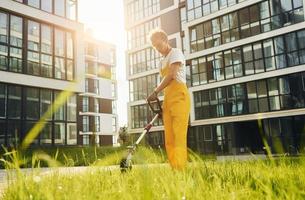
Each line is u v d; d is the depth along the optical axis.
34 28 17.52
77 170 3.28
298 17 20.89
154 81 32.62
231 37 24.41
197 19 26.47
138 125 33.16
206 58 25.72
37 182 1.93
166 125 3.81
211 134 25.00
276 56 21.64
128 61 35.12
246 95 23.02
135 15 34.72
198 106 25.83
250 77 22.72
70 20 19.28
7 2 16.27
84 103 45.50
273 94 21.66
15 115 16.09
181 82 3.81
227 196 1.61
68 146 18.14
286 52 21.16
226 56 24.45
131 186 2.16
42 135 16.94
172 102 3.73
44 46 17.86
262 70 22.27
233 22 24.36
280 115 20.95
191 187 1.61
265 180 2.03
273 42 21.84
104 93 48.28
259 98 22.33
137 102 33.59
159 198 1.53
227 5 24.89
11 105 16.02
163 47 3.98
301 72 20.48
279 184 1.91
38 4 17.91
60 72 18.48
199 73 26.06
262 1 22.70
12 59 16.30
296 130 20.55
